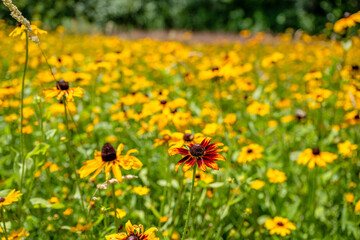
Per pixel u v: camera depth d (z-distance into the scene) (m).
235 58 4.71
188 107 4.09
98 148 3.42
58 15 13.57
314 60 6.38
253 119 4.21
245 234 2.58
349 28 3.74
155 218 2.74
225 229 2.57
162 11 20.19
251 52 8.35
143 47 8.16
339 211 2.89
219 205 2.78
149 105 3.28
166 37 14.08
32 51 5.85
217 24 20.67
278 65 6.02
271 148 3.44
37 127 3.64
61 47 7.11
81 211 2.52
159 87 5.18
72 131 3.55
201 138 2.24
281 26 18.44
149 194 2.99
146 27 18.91
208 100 4.62
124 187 2.80
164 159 3.07
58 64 4.67
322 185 3.10
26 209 2.58
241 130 3.79
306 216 2.87
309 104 3.93
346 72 3.84
